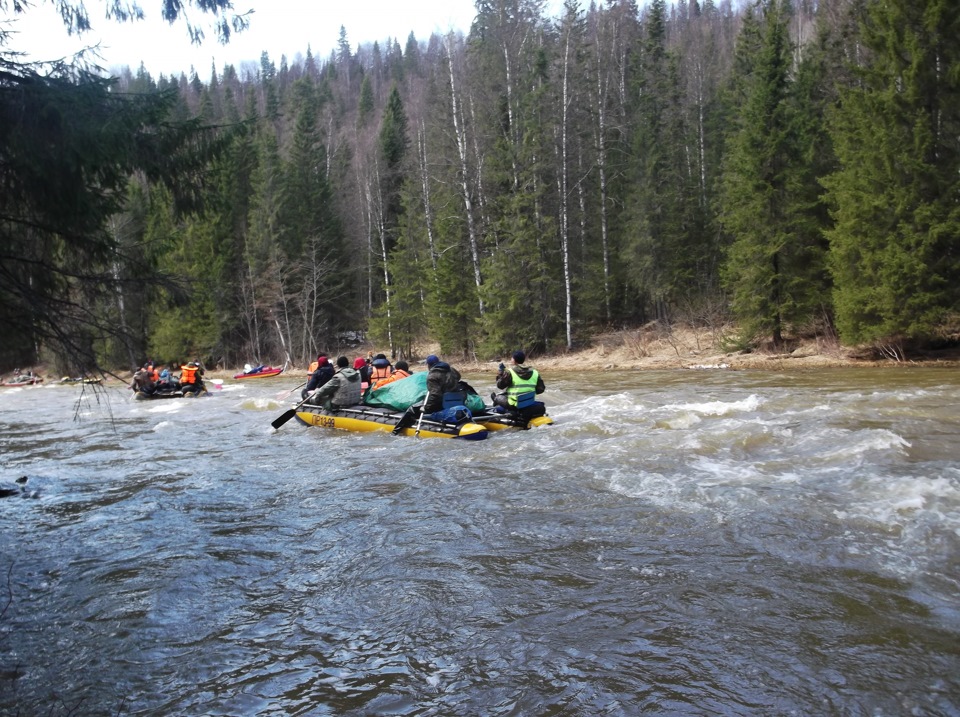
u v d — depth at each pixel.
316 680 3.68
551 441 9.78
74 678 3.76
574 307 32.47
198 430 13.35
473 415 11.26
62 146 5.05
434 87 34.53
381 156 47.50
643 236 29.67
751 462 7.73
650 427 10.31
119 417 16.28
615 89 40.38
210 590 4.93
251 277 40.47
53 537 6.33
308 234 42.91
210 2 6.14
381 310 37.66
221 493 7.82
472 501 6.87
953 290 19.55
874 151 20.03
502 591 4.66
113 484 8.57
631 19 46.31
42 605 4.74
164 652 4.03
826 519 5.63
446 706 3.39
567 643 3.93
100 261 5.89
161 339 38.59
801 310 24.00
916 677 3.42
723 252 30.34
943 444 8.14
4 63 4.96
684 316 29.92
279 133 61.50
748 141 24.03
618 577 4.78
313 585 4.96
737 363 23.83
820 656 3.65
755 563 4.88
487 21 31.77
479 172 31.66
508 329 30.69
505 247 30.23
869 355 21.81
